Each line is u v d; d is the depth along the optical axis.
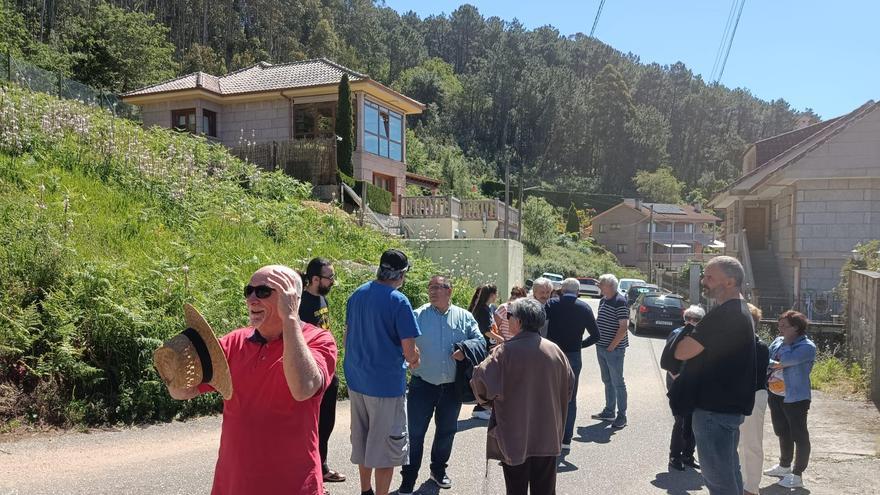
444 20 183.00
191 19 86.25
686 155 149.75
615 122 132.88
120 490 4.80
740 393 4.02
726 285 4.16
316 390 2.59
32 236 7.76
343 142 24.78
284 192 16.95
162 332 7.22
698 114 158.88
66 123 12.65
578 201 101.25
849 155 21.20
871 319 10.58
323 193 21.28
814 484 5.95
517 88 141.25
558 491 5.54
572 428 6.72
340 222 15.80
